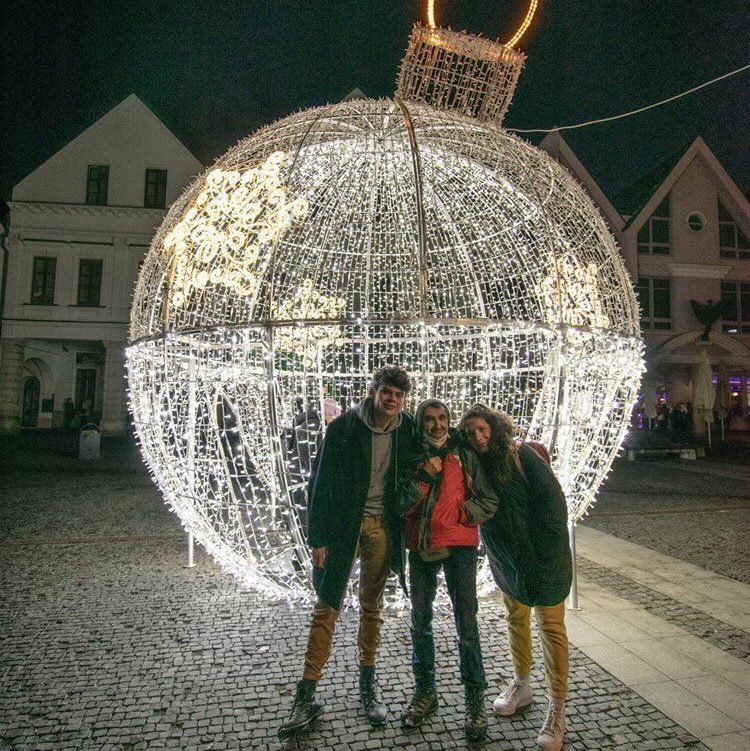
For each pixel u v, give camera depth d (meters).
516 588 2.62
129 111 20.61
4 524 6.66
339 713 2.74
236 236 3.78
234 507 4.09
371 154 5.00
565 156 20.86
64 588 4.43
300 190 5.09
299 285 6.71
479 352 6.18
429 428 2.72
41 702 2.81
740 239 22.02
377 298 6.93
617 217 20.91
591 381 4.22
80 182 20.23
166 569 4.91
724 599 4.35
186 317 4.17
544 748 2.45
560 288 3.69
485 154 4.31
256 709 2.77
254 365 5.35
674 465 13.57
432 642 2.75
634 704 2.83
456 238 6.34
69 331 20.03
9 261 19.89
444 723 2.67
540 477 2.59
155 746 2.48
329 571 2.72
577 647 3.47
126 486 9.58
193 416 4.38
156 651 3.37
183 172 20.61
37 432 21.58
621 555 5.55
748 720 2.70
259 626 3.72
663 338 20.84
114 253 20.25
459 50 4.96
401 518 2.80
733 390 25.25
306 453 4.67
